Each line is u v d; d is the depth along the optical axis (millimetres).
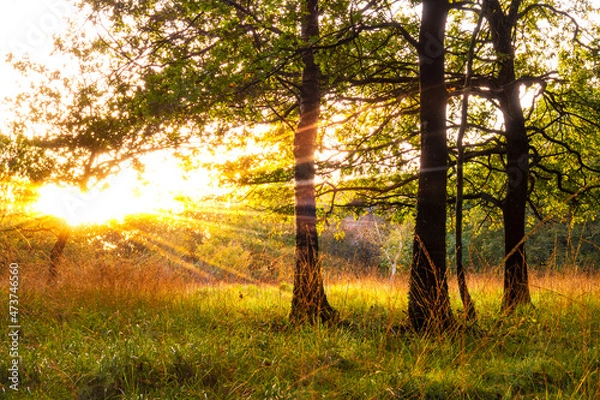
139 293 9891
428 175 9273
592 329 7270
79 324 8398
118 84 10516
